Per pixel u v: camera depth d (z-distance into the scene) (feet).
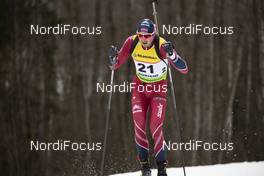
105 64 166.71
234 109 166.50
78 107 167.84
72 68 167.63
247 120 165.27
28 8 162.50
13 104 162.61
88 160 166.50
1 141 160.97
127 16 165.37
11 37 160.76
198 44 166.91
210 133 166.71
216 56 166.71
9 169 161.58
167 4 164.86
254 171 78.18
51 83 166.30
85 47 166.91
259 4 162.40
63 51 166.61
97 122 167.32
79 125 167.94
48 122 166.50
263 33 162.61
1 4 158.30
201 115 167.53
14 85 162.40
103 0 165.99
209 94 167.12
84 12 166.71
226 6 165.99
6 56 161.07
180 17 165.78
